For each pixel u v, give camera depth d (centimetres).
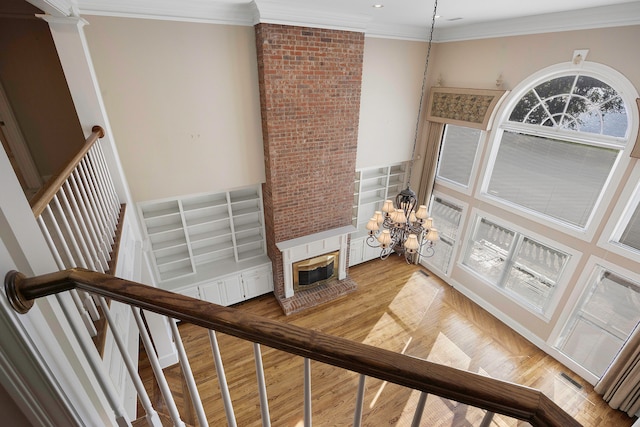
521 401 59
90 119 306
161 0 327
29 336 86
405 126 582
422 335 475
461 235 560
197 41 366
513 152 466
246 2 343
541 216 439
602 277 388
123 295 86
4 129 385
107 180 297
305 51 401
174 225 472
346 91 453
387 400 367
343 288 562
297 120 434
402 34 499
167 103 376
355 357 69
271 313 515
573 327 424
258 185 501
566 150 404
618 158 355
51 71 384
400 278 610
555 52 388
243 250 561
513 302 485
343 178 514
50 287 88
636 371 344
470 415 354
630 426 355
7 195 90
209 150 423
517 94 442
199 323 83
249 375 396
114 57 334
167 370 404
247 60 400
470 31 477
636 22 316
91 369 112
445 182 582
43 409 94
